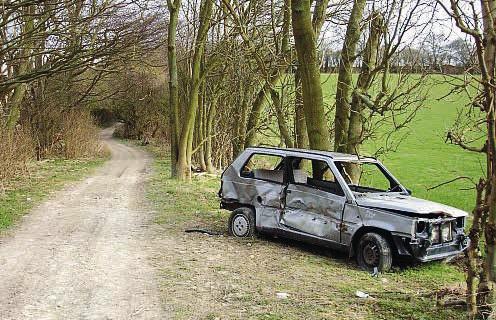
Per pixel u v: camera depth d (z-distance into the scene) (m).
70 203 15.93
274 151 10.30
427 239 8.02
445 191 19.56
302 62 11.52
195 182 22.53
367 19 11.70
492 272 5.36
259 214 10.25
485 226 5.35
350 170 10.60
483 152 5.30
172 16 23.48
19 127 28.33
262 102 21.42
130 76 42.81
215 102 28.39
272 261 8.75
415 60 10.73
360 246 8.57
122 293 6.93
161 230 11.53
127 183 22.28
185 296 6.79
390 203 8.43
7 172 19.30
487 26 5.08
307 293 6.97
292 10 11.42
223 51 22.64
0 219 12.37
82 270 8.07
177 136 23.72
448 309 6.24
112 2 16.22
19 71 20.66
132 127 59.53
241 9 17.77
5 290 7.04
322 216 9.16
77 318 6.00
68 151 37.16
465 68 5.41
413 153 25.86
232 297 6.75
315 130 11.59
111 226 12.05
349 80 12.44
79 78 39.81
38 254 9.12
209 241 10.28
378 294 6.97
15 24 16.48
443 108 14.73
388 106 11.03
